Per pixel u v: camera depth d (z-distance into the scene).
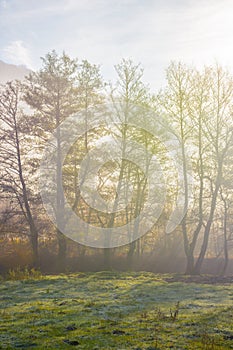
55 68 23.55
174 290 13.09
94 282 15.20
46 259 24.20
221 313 9.05
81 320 8.52
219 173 21.62
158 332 7.49
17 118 22.56
